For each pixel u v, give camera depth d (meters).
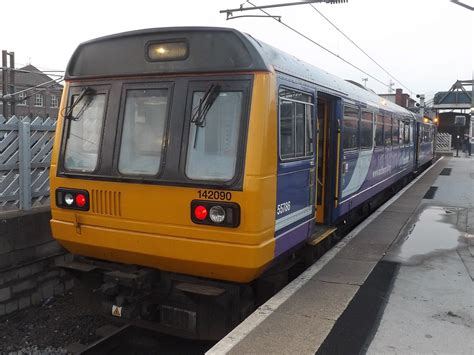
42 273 6.19
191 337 4.55
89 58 4.84
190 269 4.34
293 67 5.09
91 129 4.78
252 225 4.01
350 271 5.73
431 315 4.46
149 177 4.37
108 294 4.56
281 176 4.53
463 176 18.33
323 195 7.19
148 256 4.41
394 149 12.80
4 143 5.89
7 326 5.48
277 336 3.89
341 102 7.15
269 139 4.18
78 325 5.60
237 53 4.17
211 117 4.20
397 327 4.18
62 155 4.90
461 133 43.62
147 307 4.58
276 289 5.42
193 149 4.24
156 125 4.44
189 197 4.17
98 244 4.66
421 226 8.46
